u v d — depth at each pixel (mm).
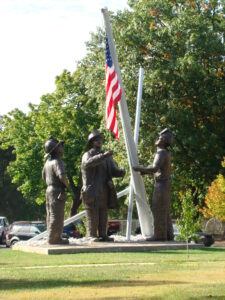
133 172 26750
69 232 41750
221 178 35719
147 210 27391
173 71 39000
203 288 12461
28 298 11469
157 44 39719
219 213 35219
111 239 25406
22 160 56344
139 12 41094
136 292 12062
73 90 56062
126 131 26797
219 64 40344
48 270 16500
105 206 25359
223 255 21125
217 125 40875
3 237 49875
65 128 54094
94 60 45812
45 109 56344
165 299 11125
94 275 14977
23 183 59188
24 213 78312
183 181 41344
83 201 25297
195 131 39688
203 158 40281
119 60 41094
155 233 25781
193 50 39219
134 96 39781
